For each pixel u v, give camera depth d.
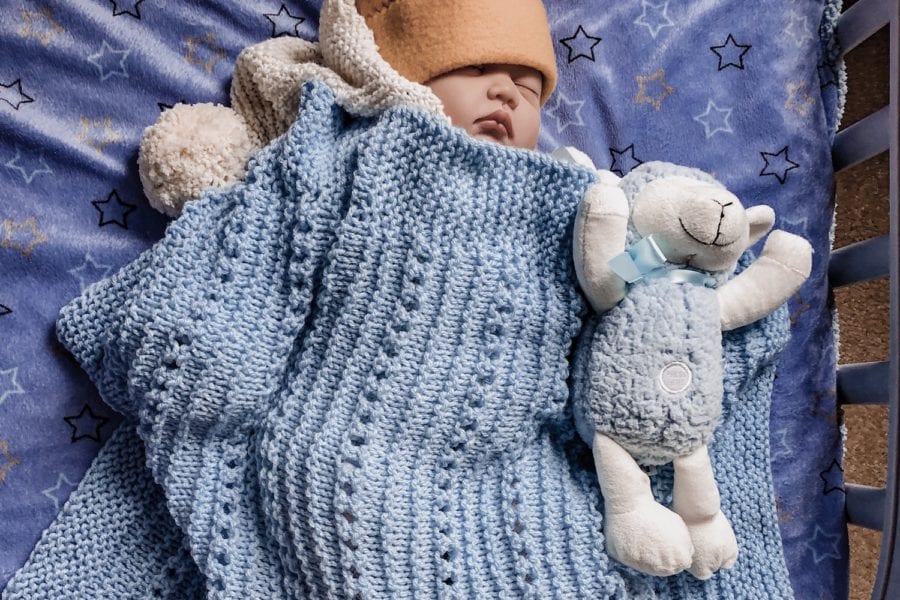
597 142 1.15
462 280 0.90
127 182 1.05
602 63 1.16
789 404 1.14
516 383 0.90
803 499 1.13
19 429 1.00
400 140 0.91
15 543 0.99
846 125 1.38
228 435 0.94
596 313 0.93
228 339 0.90
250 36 1.10
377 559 0.85
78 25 1.05
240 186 0.93
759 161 1.16
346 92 0.96
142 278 0.92
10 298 1.01
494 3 0.96
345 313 0.91
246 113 1.05
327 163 0.94
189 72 1.07
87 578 0.98
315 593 0.88
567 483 0.93
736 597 0.98
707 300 0.86
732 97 1.17
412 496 0.88
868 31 1.11
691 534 0.89
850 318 1.38
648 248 0.84
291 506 0.87
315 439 0.88
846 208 1.38
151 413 0.92
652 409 0.83
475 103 0.97
